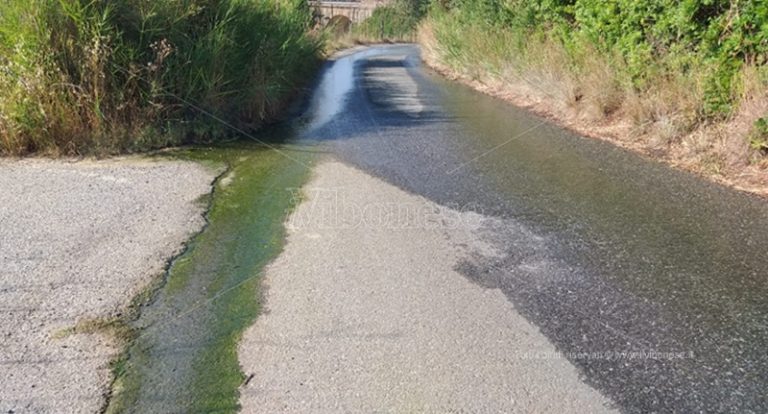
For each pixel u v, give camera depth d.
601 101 6.88
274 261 3.46
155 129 5.83
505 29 10.55
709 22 5.77
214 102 6.38
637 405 2.31
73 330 2.69
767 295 3.11
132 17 5.95
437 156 5.75
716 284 3.23
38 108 5.36
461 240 3.82
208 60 6.38
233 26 7.02
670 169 5.21
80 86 5.52
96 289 3.05
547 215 4.24
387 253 3.61
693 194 4.59
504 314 2.94
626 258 3.55
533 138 6.43
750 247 3.66
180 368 2.47
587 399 2.34
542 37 9.22
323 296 3.08
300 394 2.33
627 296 3.12
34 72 5.44
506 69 9.52
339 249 3.65
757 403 2.33
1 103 5.30
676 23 6.03
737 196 4.51
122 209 4.14
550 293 3.15
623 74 6.71
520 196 4.63
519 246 3.73
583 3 7.93
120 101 5.75
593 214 4.25
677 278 3.30
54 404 2.22
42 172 4.91
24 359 2.47
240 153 5.76
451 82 11.00
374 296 3.09
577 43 7.99
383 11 26.39
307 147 6.05
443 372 2.48
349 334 2.74
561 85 7.64
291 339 2.69
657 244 3.74
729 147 5.11
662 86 6.17
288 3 10.27
